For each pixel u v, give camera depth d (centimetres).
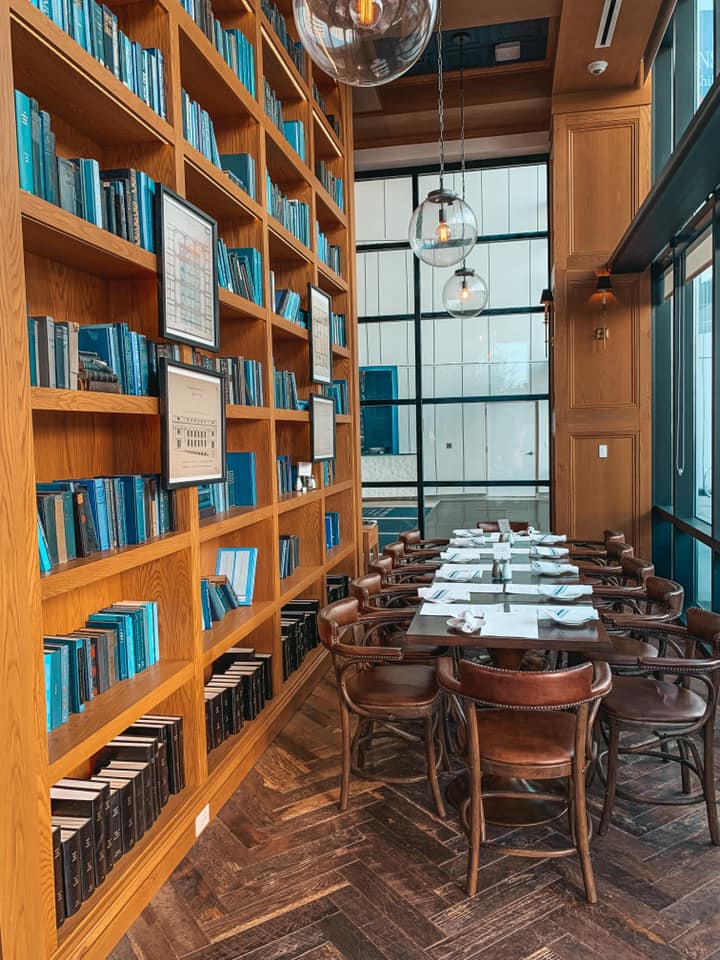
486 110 744
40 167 213
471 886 254
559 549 488
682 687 317
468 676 248
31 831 188
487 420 830
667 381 690
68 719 231
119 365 258
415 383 842
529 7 552
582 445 704
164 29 285
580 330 700
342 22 212
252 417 379
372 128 784
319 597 519
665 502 694
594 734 325
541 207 797
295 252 467
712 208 473
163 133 279
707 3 522
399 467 854
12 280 185
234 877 268
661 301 686
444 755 352
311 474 509
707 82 526
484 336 823
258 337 404
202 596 343
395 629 454
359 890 259
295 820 308
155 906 251
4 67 183
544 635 290
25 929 186
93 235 231
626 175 685
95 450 281
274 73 450
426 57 684
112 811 245
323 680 494
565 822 304
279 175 482
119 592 302
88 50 235
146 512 273
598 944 228
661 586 370
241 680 368
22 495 188
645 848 283
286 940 233
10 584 183
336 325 592
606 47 598
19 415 187
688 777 320
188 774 301
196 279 306
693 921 239
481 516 841
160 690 264
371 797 328
